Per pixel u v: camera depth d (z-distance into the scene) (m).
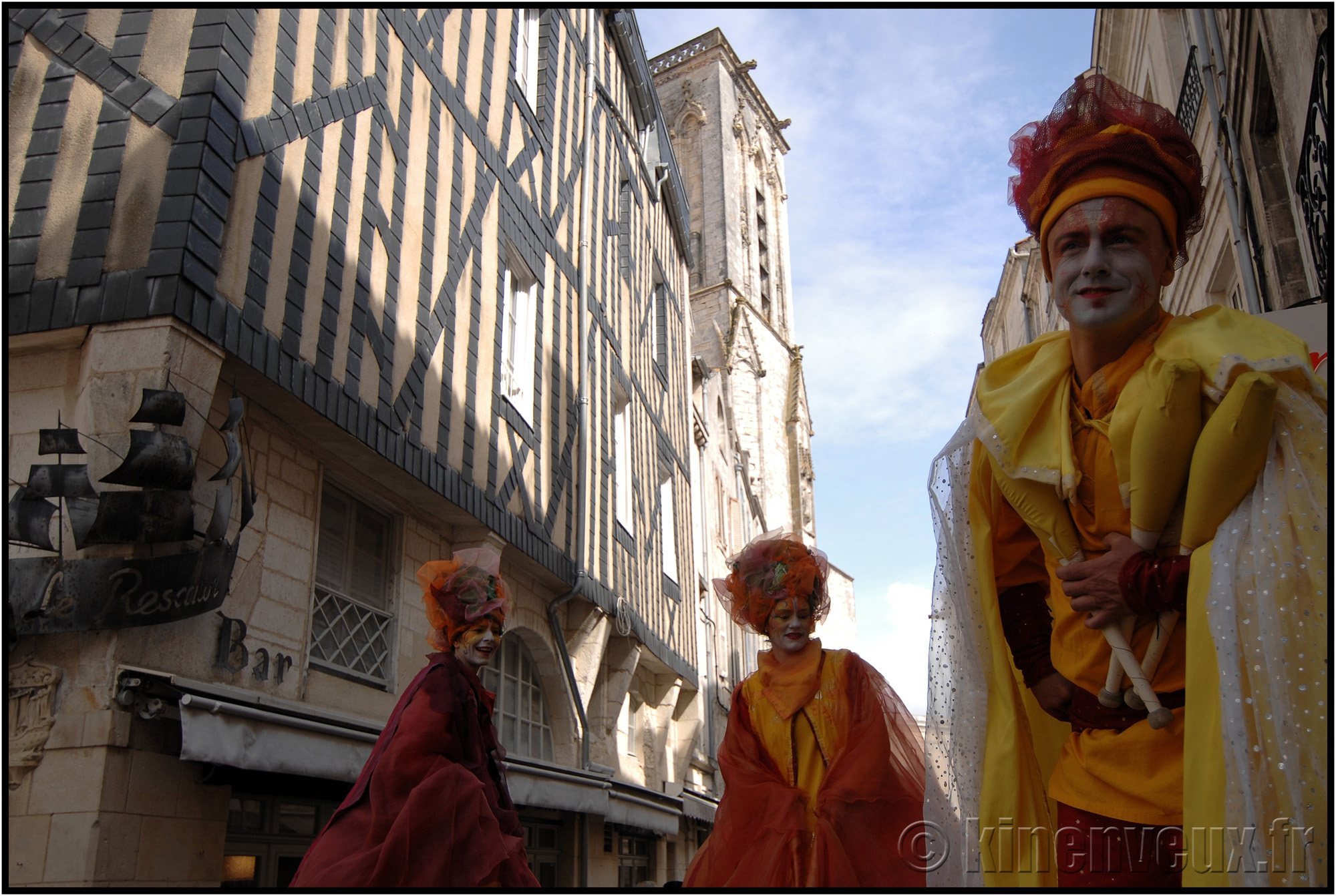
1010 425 1.89
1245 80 6.56
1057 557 1.87
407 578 8.41
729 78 49.03
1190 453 1.62
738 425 39.75
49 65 6.01
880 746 3.12
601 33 16.09
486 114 10.56
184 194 5.66
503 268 10.64
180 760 5.23
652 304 18.83
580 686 12.12
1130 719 1.77
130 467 5.14
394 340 7.89
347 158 7.43
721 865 3.15
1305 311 4.57
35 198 5.72
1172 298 10.55
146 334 5.37
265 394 6.43
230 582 6.07
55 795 4.82
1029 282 23.22
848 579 47.97
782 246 51.91
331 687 7.06
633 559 14.68
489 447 9.62
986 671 1.95
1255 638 1.43
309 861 3.29
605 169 15.50
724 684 22.55
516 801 8.96
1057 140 1.94
